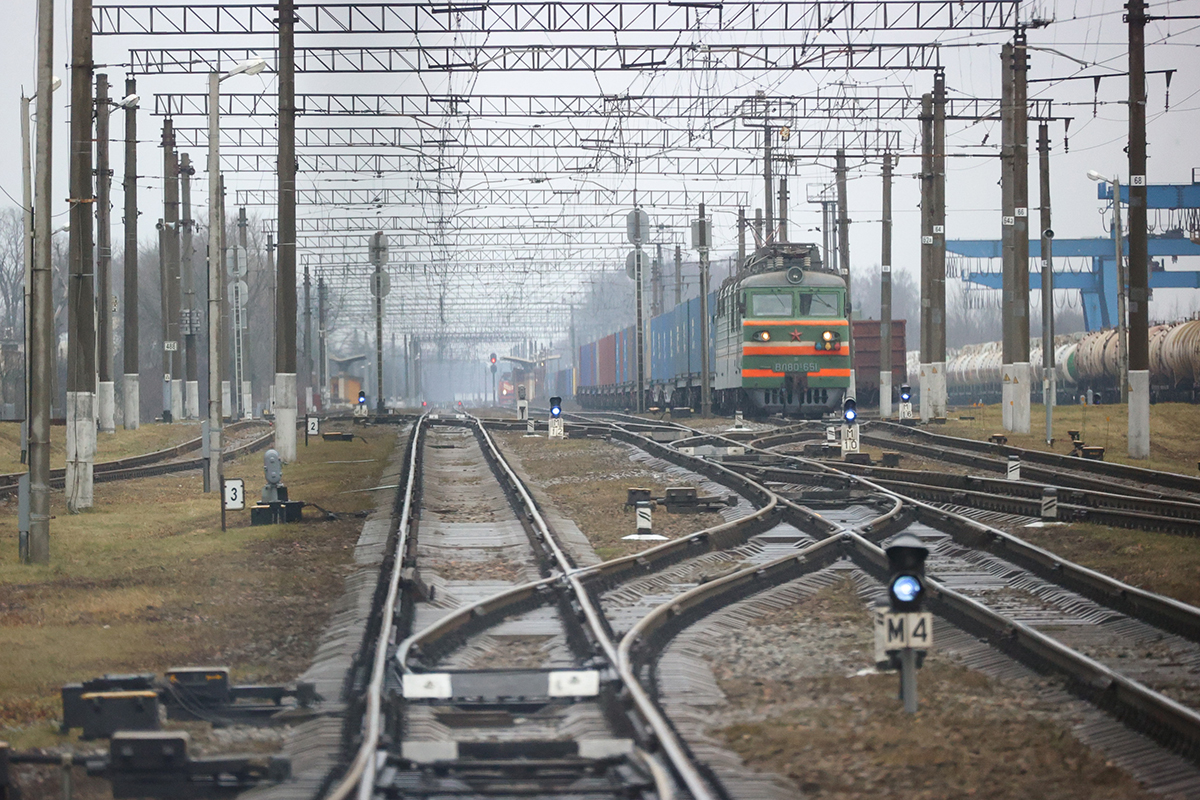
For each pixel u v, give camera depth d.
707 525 81.62
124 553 72.00
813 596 56.22
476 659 42.84
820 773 29.58
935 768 29.89
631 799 27.06
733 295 183.25
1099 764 30.41
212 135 107.00
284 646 45.91
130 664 42.81
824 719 34.22
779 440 154.88
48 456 69.88
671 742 29.12
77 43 90.12
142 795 28.19
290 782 28.77
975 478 98.69
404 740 31.92
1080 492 88.19
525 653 43.78
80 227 93.31
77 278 93.38
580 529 81.06
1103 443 140.25
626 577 59.19
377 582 56.56
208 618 51.44
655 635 44.59
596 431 176.12
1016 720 34.25
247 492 109.75
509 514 84.94
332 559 67.56
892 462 121.44
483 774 28.78
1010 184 172.25
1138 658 43.34
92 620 51.34
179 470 135.12
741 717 35.00
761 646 45.28
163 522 88.00
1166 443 145.38
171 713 35.00
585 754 30.02
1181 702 36.78
